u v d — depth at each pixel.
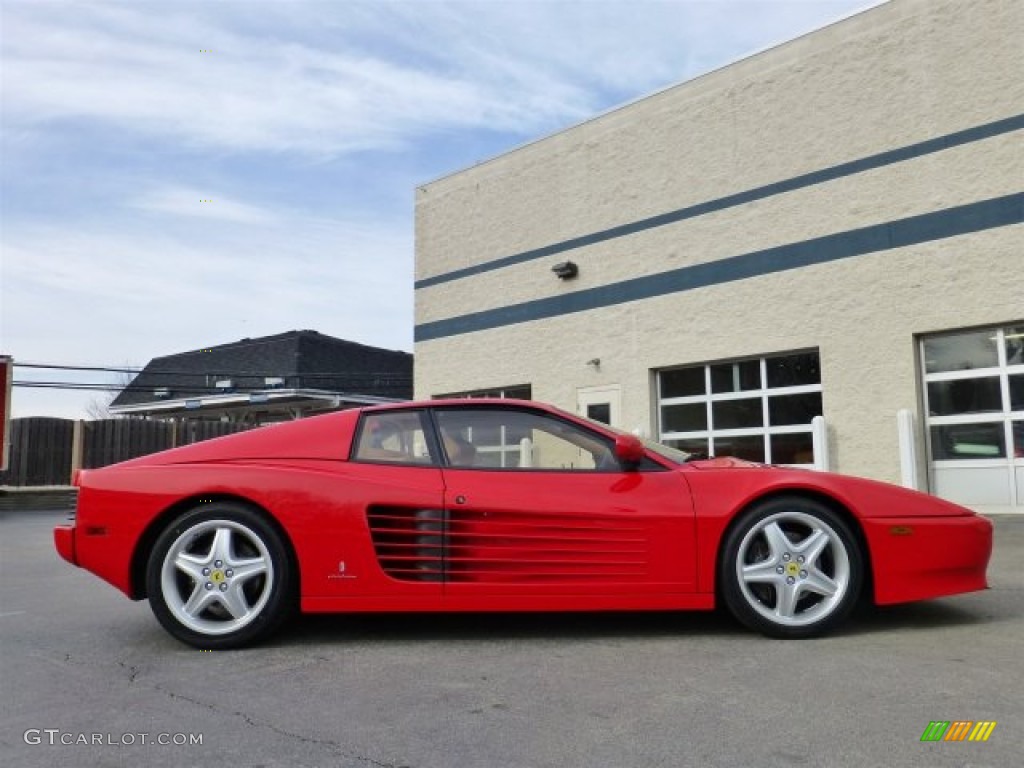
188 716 3.14
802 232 11.22
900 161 10.35
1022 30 9.48
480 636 4.31
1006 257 9.38
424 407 4.51
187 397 27.78
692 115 12.70
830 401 10.73
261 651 4.07
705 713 3.04
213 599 4.09
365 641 4.24
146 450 20.52
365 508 4.12
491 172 15.84
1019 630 4.18
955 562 4.14
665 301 12.81
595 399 13.71
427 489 4.16
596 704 3.17
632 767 2.58
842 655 3.77
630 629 4.39
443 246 16.62
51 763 2.71
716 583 4.12
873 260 10.48
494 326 15.52
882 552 4.08
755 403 11.80
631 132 13.55
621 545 4.09
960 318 9.69
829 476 4.21
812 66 11.31
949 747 2.68
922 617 4.51
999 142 9.55
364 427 4.44
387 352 31.00
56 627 4.76
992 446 9.54
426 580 4.10
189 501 4.20
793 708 3.07
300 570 4.09
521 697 3.28
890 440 10.15
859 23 10.88
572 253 14.27
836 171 10.95
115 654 4.08
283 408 26.69
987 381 9.63
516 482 4.21
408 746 2.80
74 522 4.25
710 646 3.99
